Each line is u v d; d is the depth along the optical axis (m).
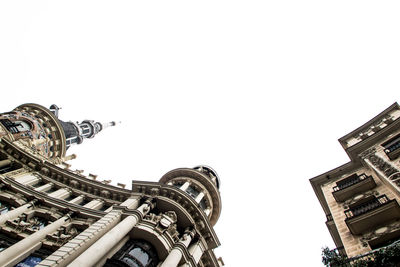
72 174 32.84
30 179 30.84
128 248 22.39
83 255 18.61
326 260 14.78
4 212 25.73
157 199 27.78
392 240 16.98
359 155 26.67
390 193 20.42
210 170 40.38
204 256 28.19
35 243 22.69
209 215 33.19
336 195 23.47
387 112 30.36
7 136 38.50
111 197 31.25
